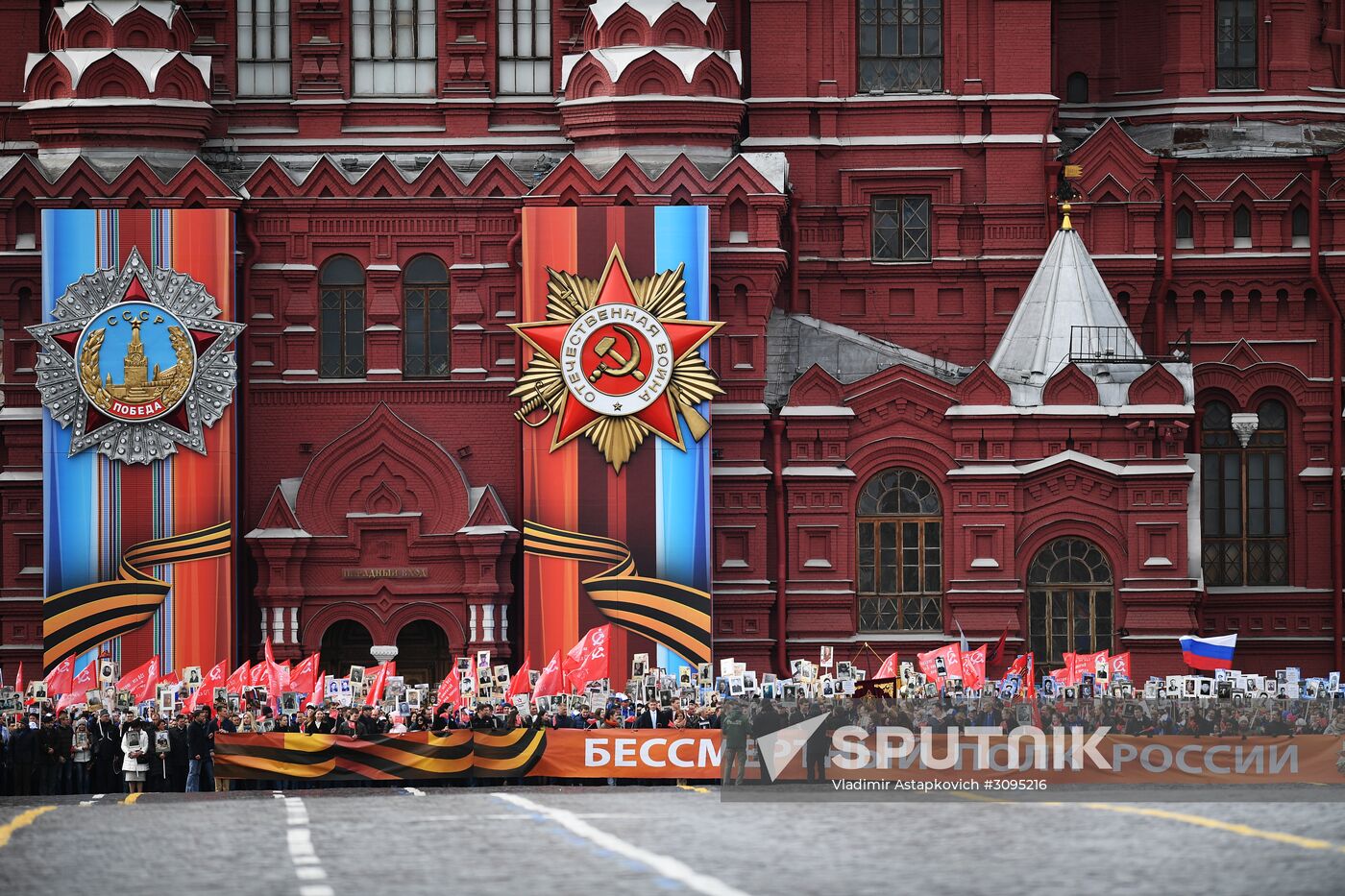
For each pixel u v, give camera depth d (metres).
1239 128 134.38
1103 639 122.12
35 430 122.94
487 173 122.69
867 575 123.12
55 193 121.31
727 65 123.94
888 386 122.88
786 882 47.53
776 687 103.88
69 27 123.31
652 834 58.97
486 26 127.12
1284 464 131.38
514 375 122.69
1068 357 123.44
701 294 118.81
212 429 118.19
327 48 126.69
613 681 117.56
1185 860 50.69
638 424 118.38
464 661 120.44
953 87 131.38
